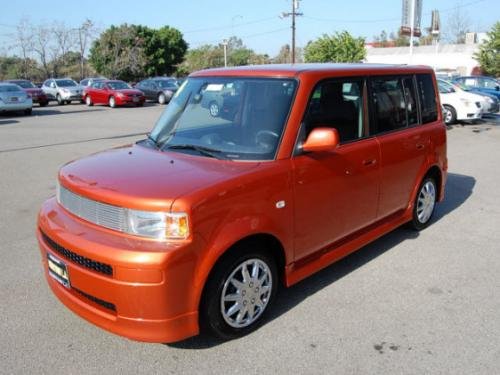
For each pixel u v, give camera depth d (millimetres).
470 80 23547
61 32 48281
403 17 21062
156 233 2836
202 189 2922
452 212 6348
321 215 3777
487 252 4973
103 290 2891
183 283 2869
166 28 54625
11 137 13805
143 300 2811
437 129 5395
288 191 3414
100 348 3273
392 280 4301
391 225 4871
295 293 4043
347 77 4051
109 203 2980
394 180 4688
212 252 2949
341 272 4465
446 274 4430
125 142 12836
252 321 3420
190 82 4355
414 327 3521
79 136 14055
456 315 3693
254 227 3174
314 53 42688
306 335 3418
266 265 3439
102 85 27609
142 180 3098
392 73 4668
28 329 3498
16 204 6738
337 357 3162
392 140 4551
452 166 9367
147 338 2912
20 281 4266
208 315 3121
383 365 3076
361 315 3689
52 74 49250
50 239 3248
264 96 3691
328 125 3830
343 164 3920
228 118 3785
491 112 17422
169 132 4039
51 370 3039
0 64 51781
